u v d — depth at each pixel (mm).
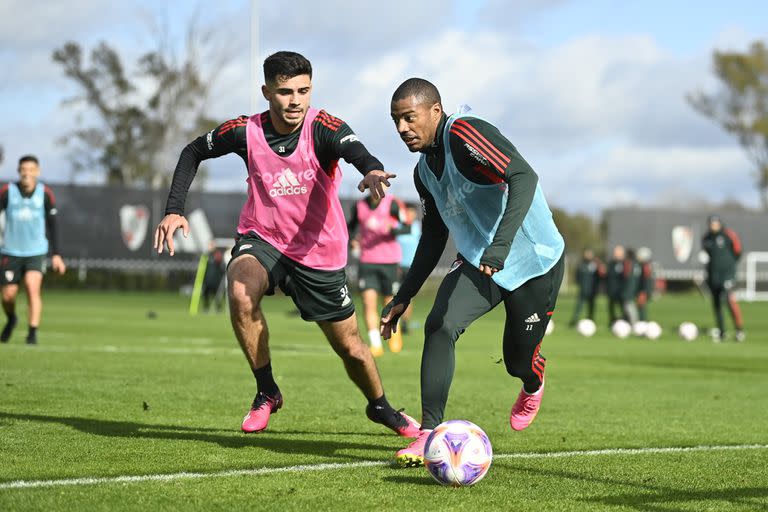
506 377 13625
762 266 56188
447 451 5742
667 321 33562
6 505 5027
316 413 9133
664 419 9344
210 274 33562
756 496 5703
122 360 14086
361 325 25656
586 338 24812
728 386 12914
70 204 44344
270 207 6973
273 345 18719
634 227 54031
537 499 5496
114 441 7145
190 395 10195
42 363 13164
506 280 6641
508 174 6117
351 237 17484
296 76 6578
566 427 8648
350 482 5859
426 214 6883
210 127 66438
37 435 7324
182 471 6078
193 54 65250
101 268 44969
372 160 6500
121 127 71250
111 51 71062
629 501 5500
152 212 45625
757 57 77875
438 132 6422
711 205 84312
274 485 5711
